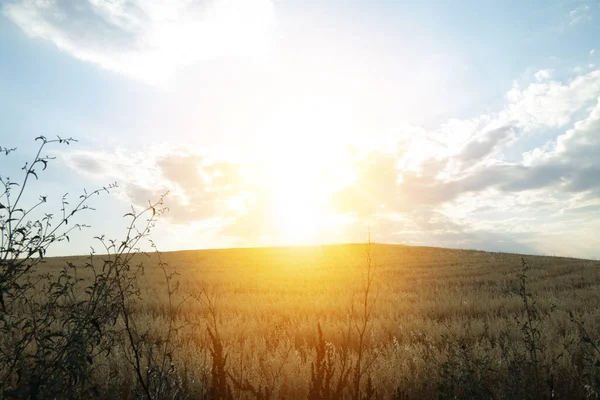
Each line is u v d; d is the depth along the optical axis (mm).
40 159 3070
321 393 3600
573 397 4742
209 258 47750
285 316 11328
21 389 2514
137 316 9539
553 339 7578
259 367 5316
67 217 3225
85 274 16047
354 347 7531
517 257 43719
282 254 54688
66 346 2934
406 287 19562
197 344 7348
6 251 2832
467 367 4672
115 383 4207
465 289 18500
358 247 65438
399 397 4430
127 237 3477
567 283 21078
